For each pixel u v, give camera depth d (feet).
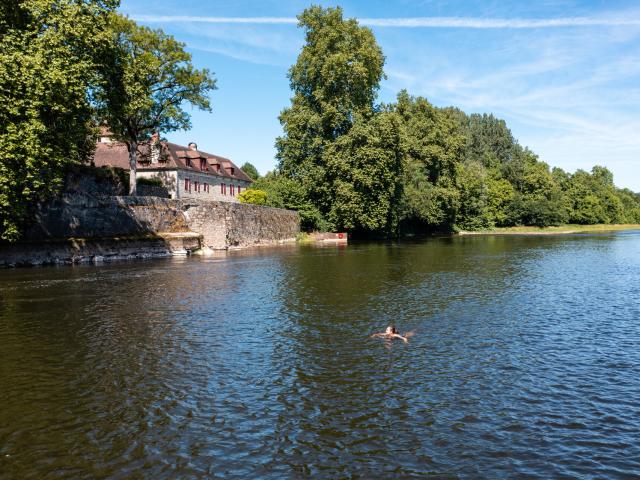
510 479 21.33
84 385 32.24
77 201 108.17
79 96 87.97
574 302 60.13
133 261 108.68
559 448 24.03
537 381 33.06
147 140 154.20
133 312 53.88
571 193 377.71
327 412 28.17
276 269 92.94
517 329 46.88
